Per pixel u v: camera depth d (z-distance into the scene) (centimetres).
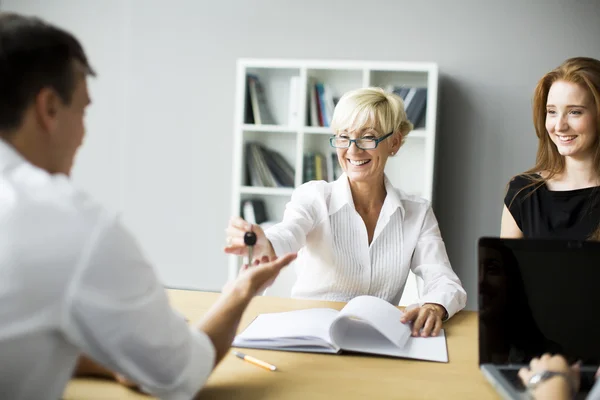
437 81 403
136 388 116
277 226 194
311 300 190
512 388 111
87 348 85
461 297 179
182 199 460
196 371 101
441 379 127
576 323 122
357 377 126
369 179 206
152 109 460
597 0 405
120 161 466
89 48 464
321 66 403
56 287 81
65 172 96
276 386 120
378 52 430
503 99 418
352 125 202
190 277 461
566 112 208
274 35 442
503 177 421
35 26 88
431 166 391
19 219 80
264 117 417
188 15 452
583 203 213
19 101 86
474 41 420
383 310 154
